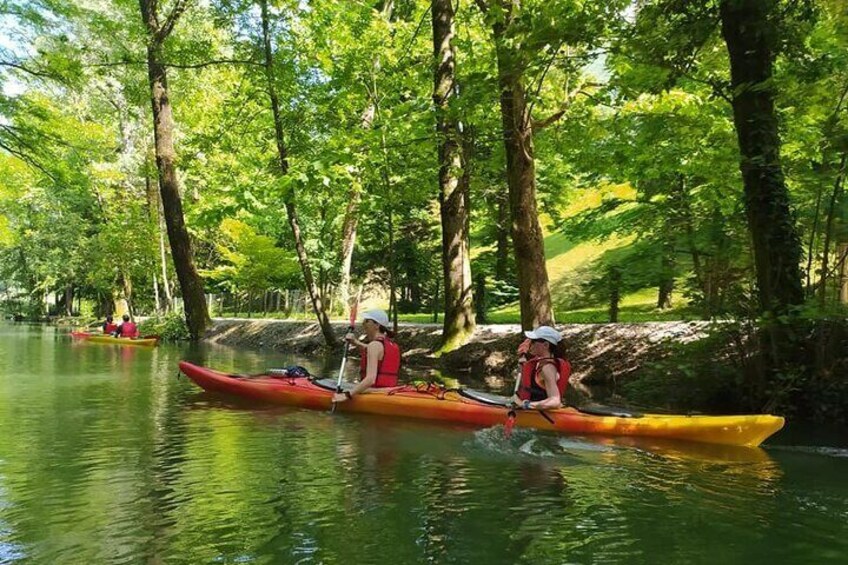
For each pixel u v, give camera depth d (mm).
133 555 3381
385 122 12844
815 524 3916
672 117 10359
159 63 16672
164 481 4727
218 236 30766
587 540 3637
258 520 3904
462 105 10484
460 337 13391
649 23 8242
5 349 18453
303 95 15867
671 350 9250
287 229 26062
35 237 41844
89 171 21781
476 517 3980
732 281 8578
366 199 14906
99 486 4598
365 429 6645
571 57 8719
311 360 14984
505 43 8672
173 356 16062
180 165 19094
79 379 10875
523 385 6770
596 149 12930
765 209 7891
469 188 14914
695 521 3953
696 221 9312
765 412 7613
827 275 7625
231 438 6223
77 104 25234
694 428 6133
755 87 7414
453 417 7051
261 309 32938
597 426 6430
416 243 23844
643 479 4879
